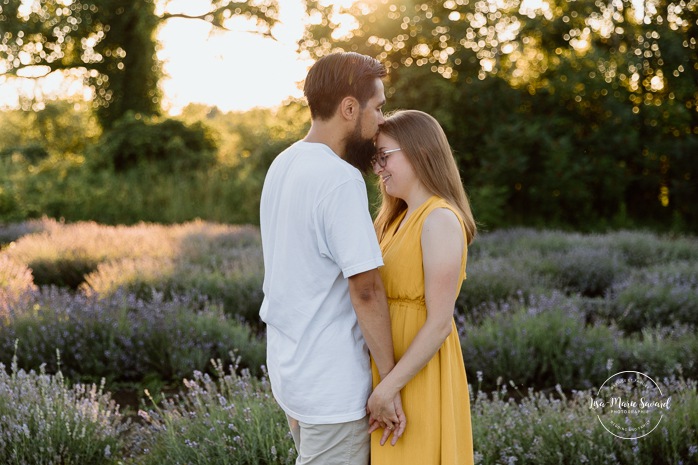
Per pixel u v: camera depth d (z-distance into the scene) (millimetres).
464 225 2092
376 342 1904
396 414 1948
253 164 17609
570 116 15281
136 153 17891
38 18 18750
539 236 11586
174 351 4820
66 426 3154
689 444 3070
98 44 19484
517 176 14125
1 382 3463
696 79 15508
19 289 5969
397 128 2104
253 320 6531
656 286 6574
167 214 15836
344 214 1847
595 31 16516
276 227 1993
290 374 1965
